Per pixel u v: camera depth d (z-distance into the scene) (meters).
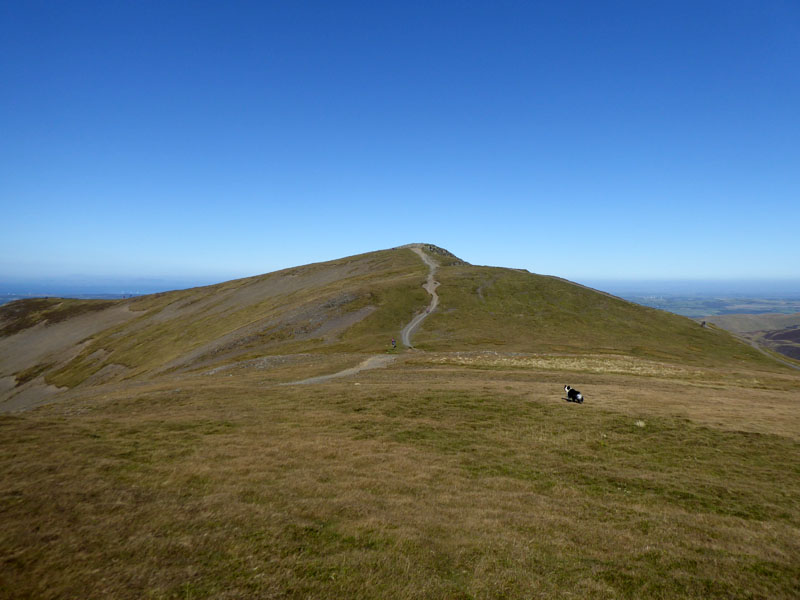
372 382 37.91
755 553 11.31
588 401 29.50
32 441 17.34
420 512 12.77
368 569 9.38
